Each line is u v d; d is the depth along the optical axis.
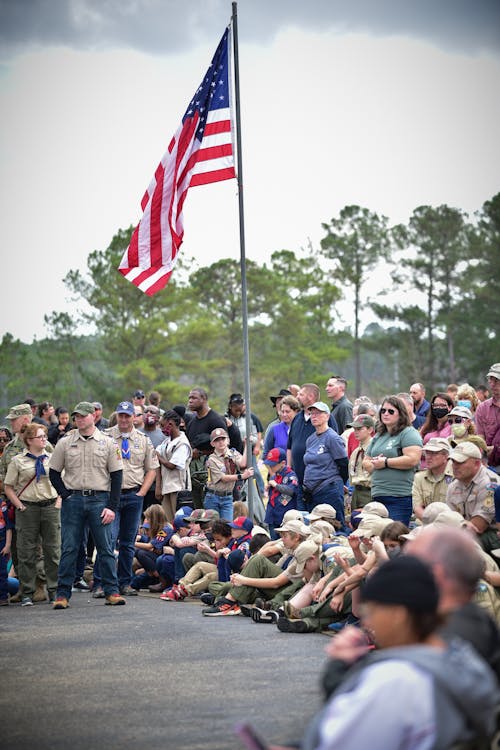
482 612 4.96
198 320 70.31
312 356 73.06
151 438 17.52
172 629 10.82
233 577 11.82
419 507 11.58
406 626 3.83
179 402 67.38
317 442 13.41
